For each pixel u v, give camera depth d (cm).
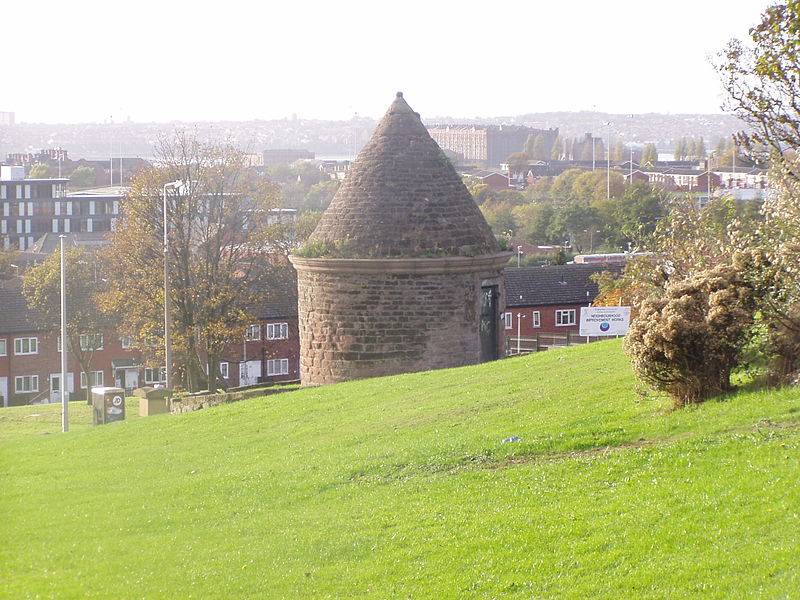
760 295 1970
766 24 2194
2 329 8356
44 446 3191
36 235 16612
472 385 2789
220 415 3111
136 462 2661
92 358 8456
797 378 1908
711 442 1711
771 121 2234
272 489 2083
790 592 1148
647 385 2133
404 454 2109
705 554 1300
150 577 1642
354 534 1673
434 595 1362
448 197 3566
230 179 7481
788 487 1420
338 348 3559
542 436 1994
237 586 1530
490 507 1672
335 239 3547
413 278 3494
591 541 1421
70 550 1878
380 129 3619
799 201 2153
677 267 2598
